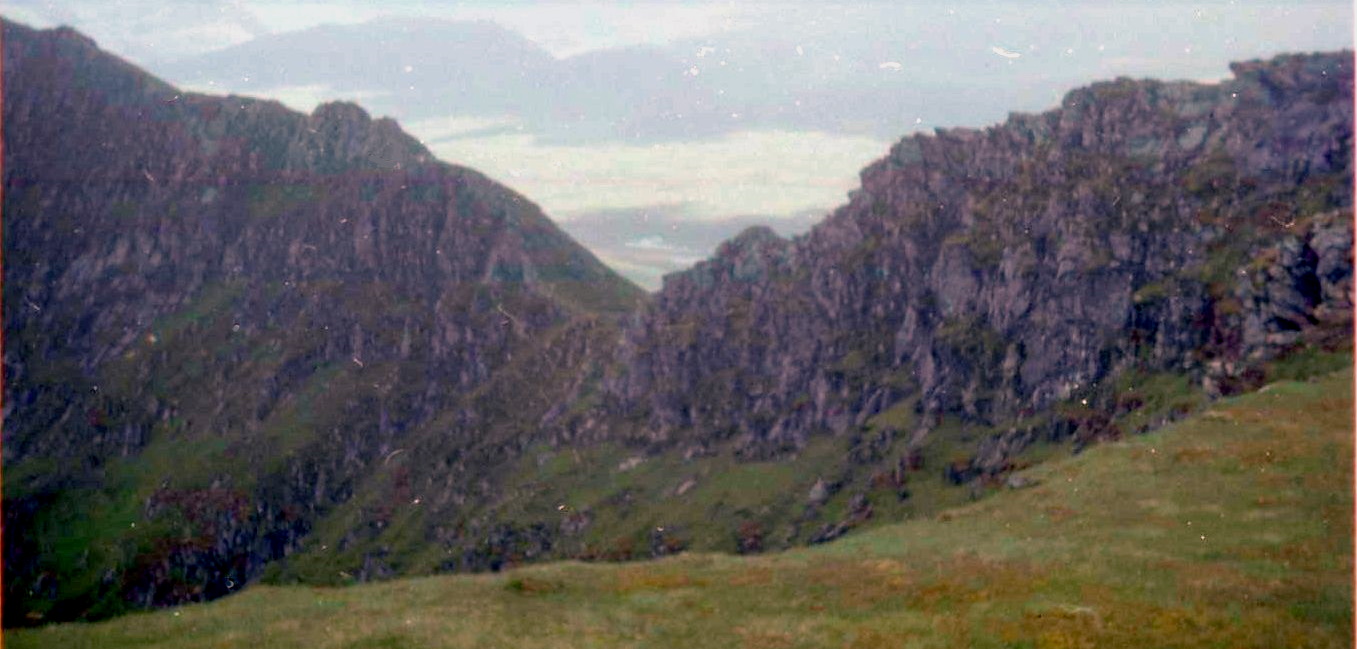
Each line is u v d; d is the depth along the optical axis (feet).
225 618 149.28
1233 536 157.99
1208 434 221.25
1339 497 169.68
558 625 138.21
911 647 121.29
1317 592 127.75
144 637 139.33
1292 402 232.73
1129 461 212.84
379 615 146.10
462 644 129.59
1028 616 125.80
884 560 163.73
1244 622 118.73
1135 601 127.95
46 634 142.82
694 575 164.96
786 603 144.56
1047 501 198.18
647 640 130.93
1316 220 543.39
